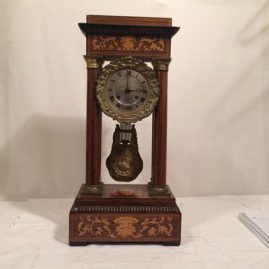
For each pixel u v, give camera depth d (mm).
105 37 1017
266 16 1513
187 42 1489
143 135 1497
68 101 1468
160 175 1054
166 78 1044
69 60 1449
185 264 899
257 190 1585
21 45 1426
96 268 869
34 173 1487
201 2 1480
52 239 1044
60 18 1432
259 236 1078
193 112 1520
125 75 1028
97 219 1004
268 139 1569
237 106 1538
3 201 1448
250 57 1521
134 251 973
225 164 1557
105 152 1488
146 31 1013
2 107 1448
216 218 1265
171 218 1014
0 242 1016
